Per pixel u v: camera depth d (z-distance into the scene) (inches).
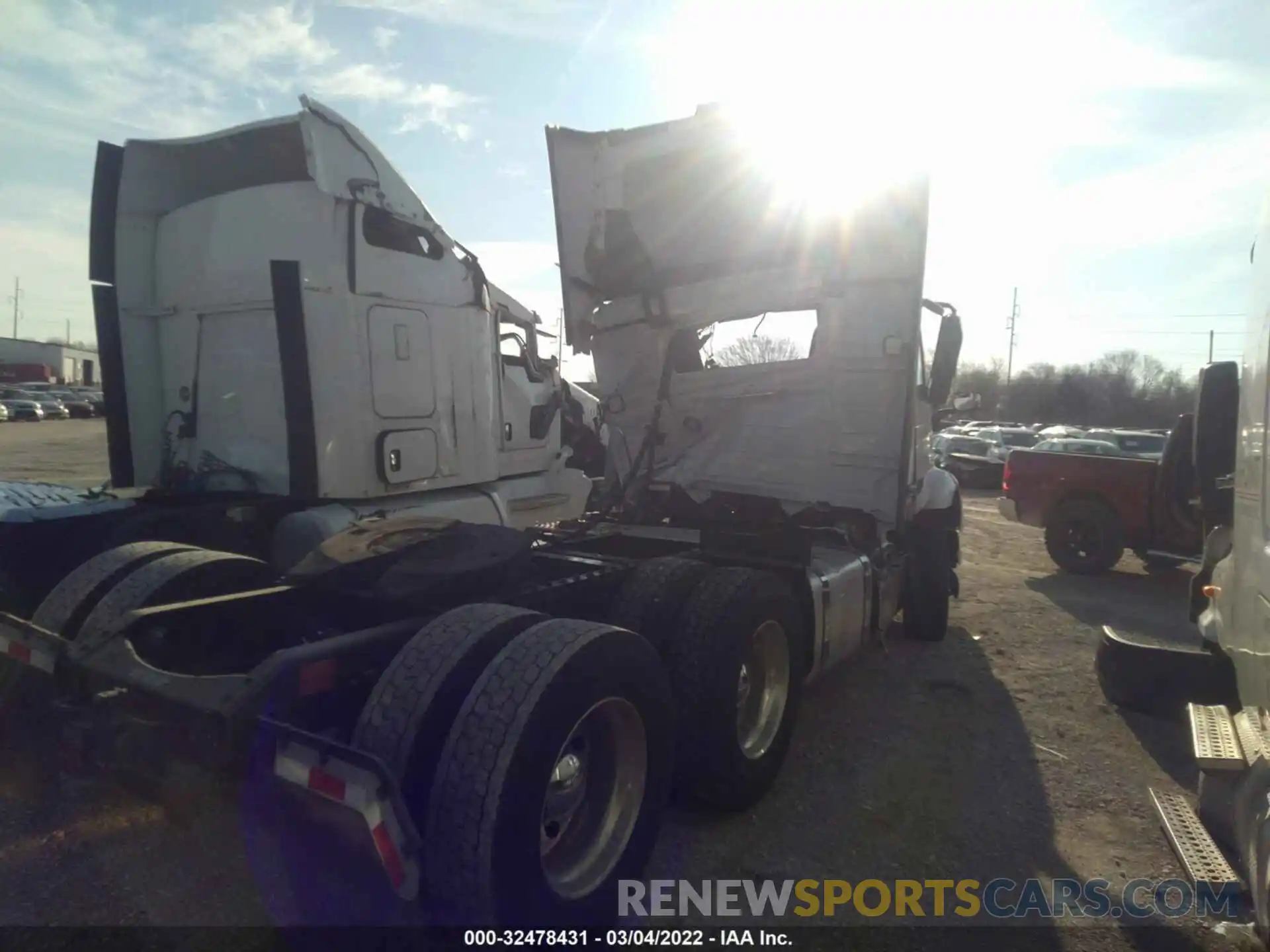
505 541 154.4
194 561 153.5
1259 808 117.1
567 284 273.0
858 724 207.0
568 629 118.5
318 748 99.9
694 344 263.3
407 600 135.7
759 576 164.6
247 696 103.3
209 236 228.8
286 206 214.4
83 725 115.2
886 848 149.9
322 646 114.6
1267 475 133.4
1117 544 412.8
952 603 348.8
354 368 217.8
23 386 2468.0
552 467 301.3
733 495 256.7
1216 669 194.7
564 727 109.6
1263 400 136.2
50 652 127.5
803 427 243.8
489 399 265.0
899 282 223.1
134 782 112.0
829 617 195.6
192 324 234.8
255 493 225.9
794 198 232.4
